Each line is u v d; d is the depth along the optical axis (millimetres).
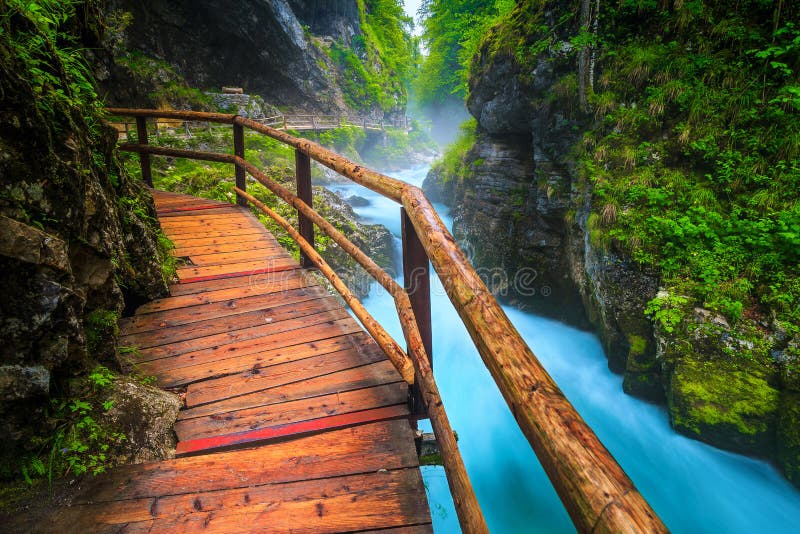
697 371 5023
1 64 1466
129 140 10836
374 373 2303
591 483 473
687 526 4391
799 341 4633
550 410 584
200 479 1625
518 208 9633
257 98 23094
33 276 1518
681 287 5582
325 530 1423
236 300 3164
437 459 2156
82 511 1476
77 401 1745
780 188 5672
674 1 6977
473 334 847
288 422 1937
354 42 34844
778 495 4352
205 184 9336
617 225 6324
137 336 2652
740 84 6309
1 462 1554
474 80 10820
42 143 1609
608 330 6449
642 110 6859
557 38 8289
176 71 21422
